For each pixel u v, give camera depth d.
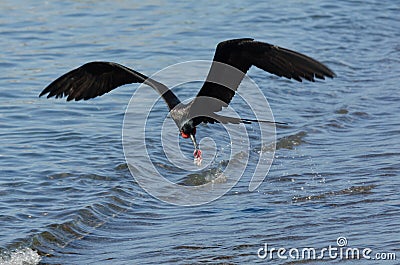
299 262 11.32
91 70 11.75
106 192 14.08
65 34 23.20
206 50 22.31
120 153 15.77
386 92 19.91
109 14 25.16
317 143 16.67
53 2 26.06
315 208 13.31
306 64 10.79
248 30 24.31
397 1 28.05
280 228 12.51
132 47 22.33
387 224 12.46
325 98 19.39
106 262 11.65
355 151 16.06
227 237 12.25
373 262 11.18
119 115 17.78
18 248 12.12
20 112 17.77
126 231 12.79
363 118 18.14
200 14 25.45
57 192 13.99
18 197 13.72
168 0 26.75
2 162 15.08
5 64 20.69
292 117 18.12
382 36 24.83
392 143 16.45
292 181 14.62
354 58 22.66
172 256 11.65
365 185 14.17
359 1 27.72
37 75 20.00
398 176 14.56
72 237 12.56
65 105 18.25
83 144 16.14
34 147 15.88
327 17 25.95
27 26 23.72
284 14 25.84
